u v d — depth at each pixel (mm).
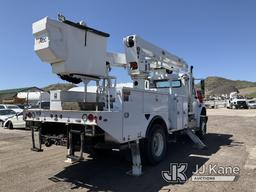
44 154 8289
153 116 6605
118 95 5535
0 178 5883
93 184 5434
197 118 10195
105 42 6105
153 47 7977
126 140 5582
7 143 10633
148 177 5820
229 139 10906
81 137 5133
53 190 5121
